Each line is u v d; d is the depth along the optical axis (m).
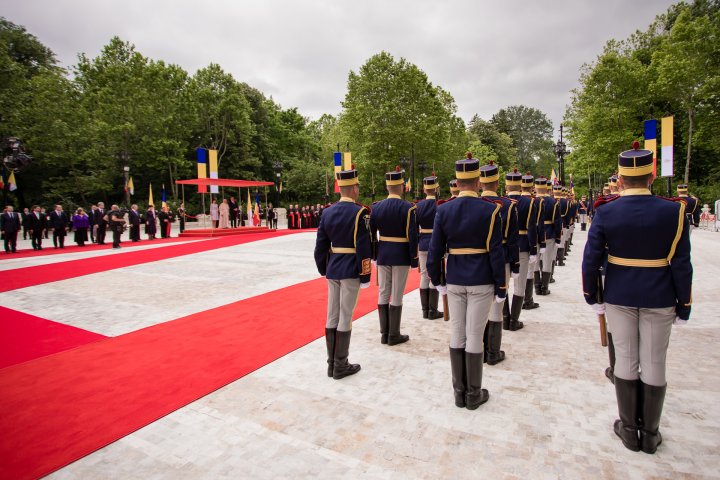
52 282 9.45
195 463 2.81
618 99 30.00
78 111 33.34
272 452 2.91
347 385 3.96
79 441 3.06
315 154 58.97
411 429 3.17
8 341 5.30
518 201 5.60
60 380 4.11
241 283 8.99
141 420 3.35
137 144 36.25
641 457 2.76
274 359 4.62
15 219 15.84
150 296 7.88
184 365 4.47
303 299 7.38
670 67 26.11
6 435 3.15
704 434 3.00
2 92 28.19
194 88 40.62
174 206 36.75
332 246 4.27
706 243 14.75
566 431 3.09
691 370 4.05
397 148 35.84
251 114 48.44
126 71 36.12
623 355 2.89
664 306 2.72
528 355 4.59
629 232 2.81
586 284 3.07
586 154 33.78
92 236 19.64
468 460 2.77
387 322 5.11
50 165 32.84
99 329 5.80
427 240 6.00
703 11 32.88
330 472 2.68
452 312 3.59
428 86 37.50
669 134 10.38
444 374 4.19
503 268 3.43
